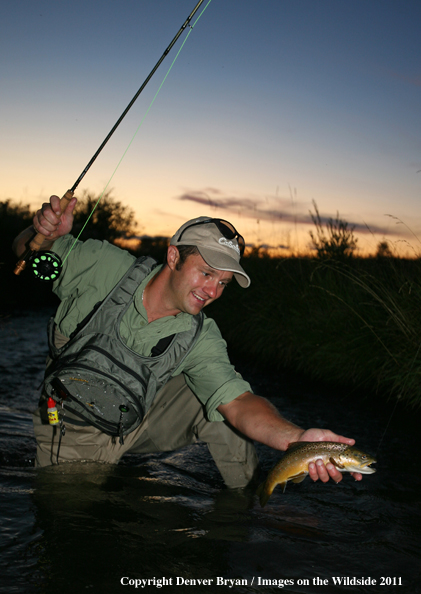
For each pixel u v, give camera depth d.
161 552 2.10
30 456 3.17
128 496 2.64
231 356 7.75
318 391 5.56
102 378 2.55
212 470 3.26
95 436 3.02
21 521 2.26
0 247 11.50
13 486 2.65
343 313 6.27
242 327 8.42
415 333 5.23
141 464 3.24
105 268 2.75
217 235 2.47
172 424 3.12
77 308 2.75
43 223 2.60
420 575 2.03
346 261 7.30
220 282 2.50
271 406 2.56
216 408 2.69
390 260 6.08
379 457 3.50
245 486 2.99
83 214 16.66
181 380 3.13
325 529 2.40
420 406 4.85
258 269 8.84
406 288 5.55
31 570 1.88
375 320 5.80
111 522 2.32
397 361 5.20
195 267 2.47
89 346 2.57
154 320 2.65
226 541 2.23
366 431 4.11
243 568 2.01
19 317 10.30
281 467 2.12
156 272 2.69
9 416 4.04
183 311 2.63
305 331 6.67
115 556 2.03
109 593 1.78
